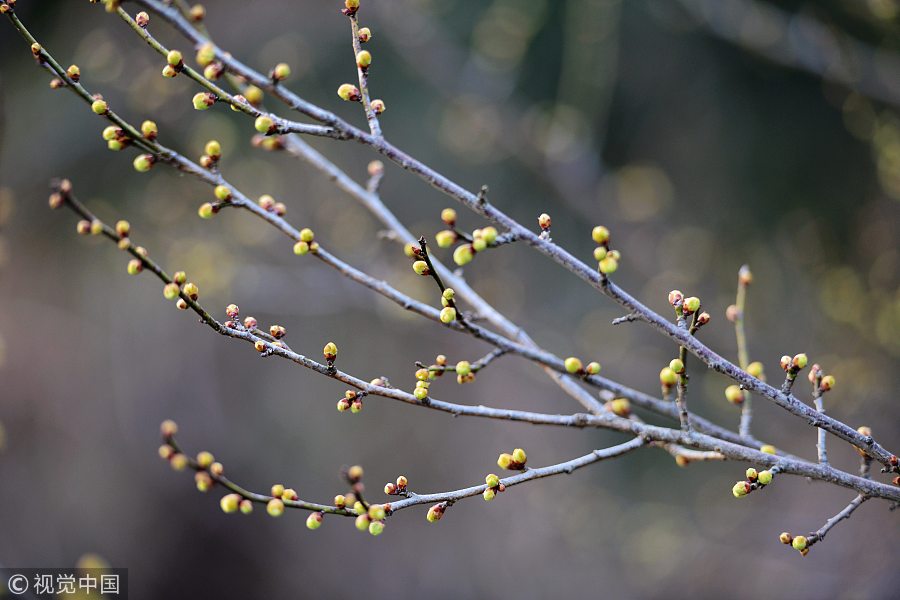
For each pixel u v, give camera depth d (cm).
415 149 630
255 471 771
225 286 455
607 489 624
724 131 604
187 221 512
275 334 166
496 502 715
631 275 604
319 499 764
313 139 554
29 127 521
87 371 717
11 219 560
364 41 169
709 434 206
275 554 773
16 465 698
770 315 520
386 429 751
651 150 632
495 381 713
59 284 660
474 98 529
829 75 457
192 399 741
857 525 506
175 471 746
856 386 449
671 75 617
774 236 566
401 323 467
